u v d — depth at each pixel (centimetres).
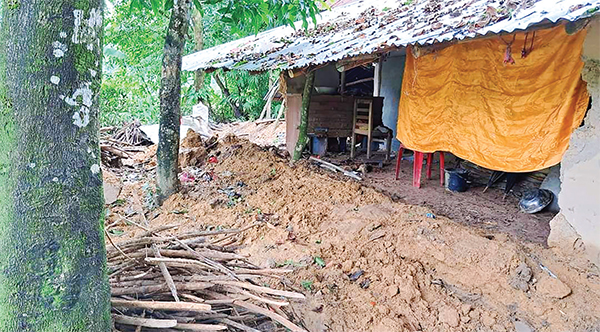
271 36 1148
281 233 491
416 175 664
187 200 600
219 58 1015
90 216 180
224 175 707
